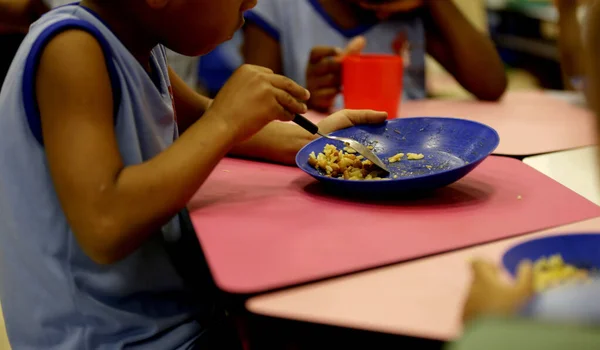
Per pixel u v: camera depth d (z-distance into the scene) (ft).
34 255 2.63
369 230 2.42
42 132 2.47
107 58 2.54
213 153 2.56
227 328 2.94
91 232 2.30
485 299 1.52
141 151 2.78
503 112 4.96
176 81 3.84
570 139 3.99
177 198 2.44
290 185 3.08
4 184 2.62
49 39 2.44
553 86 9.58
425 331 1.70
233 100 2.69
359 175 3.05
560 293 1.43
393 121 3.57
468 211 2.62
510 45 11.12
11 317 2.76
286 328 1.83
